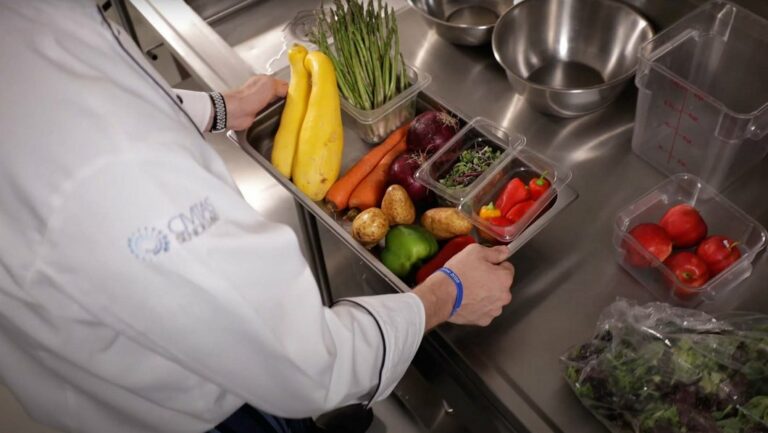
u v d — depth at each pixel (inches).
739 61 46.1
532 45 53.8
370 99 48.5
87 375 30.8
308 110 44.4
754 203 43.6
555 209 41.1
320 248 50.1
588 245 43.2
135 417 33.5
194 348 28.2
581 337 39.3
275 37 60.9
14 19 26.0
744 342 33.9
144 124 26.0
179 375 30.8
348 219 46.4
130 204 25.3
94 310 27.1
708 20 45.0
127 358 29.7
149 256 25.7
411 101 48.9
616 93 47.3
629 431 34.7
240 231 27.6
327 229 52.0
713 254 38.5
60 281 26.5
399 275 42.5
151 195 25.5
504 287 39.1
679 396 33.3
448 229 42.3
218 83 52.0
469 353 39.4
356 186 46.6
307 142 44.4
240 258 27.3
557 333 39.6
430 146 45.6
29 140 24.9
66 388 32.9
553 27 53.3
